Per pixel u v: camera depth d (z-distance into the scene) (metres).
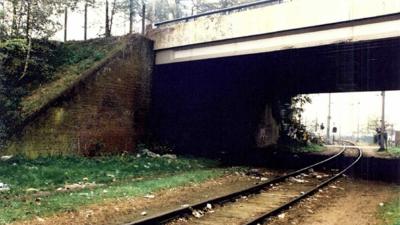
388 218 10.53
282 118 43.44
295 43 20.34
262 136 36.97
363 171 22.58
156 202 11.79
